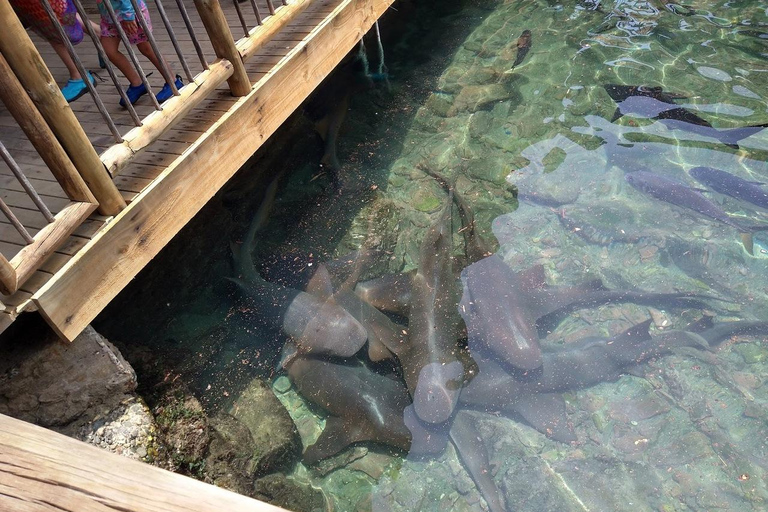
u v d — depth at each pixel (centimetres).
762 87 691
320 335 469
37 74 273
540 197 594
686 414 425
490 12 878
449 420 414
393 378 446
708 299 494
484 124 685
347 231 577
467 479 399
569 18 843
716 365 449
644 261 529
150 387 427
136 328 490
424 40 834
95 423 370
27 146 408
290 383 465
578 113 685
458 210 592
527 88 728
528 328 458
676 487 390
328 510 396
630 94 697
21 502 119
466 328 465
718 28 795
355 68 790
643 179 583
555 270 527
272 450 419
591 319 486
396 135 684
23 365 356
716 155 616
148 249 360
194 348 479
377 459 416
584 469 401
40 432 135
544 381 436
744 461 398
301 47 474
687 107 675
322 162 654
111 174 325
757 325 470
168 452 389
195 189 389
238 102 417
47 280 300
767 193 565
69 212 308
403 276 525
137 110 434
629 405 432
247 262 549
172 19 573
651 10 844
